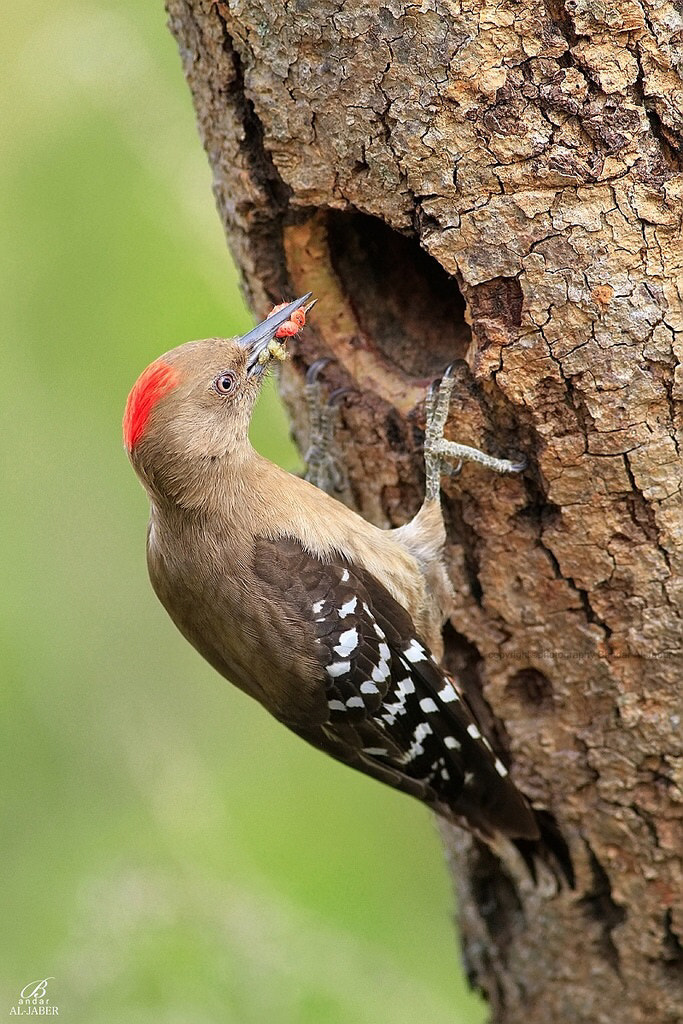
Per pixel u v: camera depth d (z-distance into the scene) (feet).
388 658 32.50
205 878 40.55
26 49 42.55
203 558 33.01
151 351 41.52
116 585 45.42
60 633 44.73
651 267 27.96
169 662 45.83
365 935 42.11
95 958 37.88
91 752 44.42
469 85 27.66
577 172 27.61
